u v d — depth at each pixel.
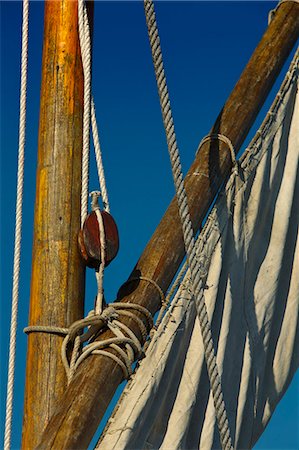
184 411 8.06
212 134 8.86
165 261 8.19
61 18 8.36
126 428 7.57
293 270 9.18
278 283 9.02
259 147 9.10
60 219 8.01
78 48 8.31
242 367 8.65
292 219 9.23
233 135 8.86
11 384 7.73
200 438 8.18
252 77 9.18
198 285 7.47
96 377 7.40
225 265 8.64
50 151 8.12
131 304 7.89
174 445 7.99
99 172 8.30
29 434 7.57
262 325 8.86
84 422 7.14
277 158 9.20
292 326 9.06
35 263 7.99
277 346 9.00
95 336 7.84
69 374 7.54
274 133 9.23
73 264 7.95
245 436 8.62
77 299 7.91
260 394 8.77
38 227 8.03
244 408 8.59
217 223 8.66
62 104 8.20
